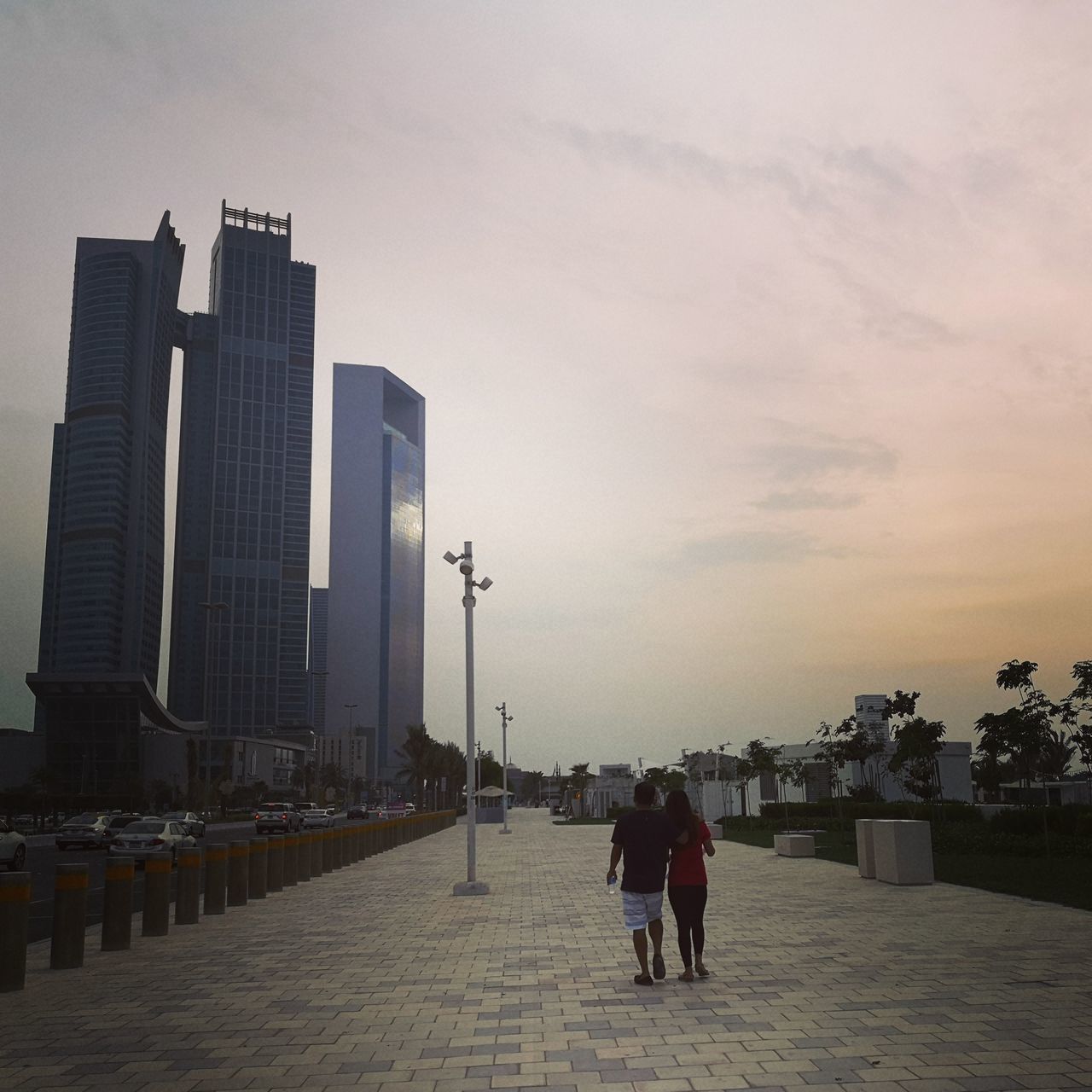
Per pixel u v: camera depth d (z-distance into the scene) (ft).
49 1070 20.67
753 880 63.98
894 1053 20.34
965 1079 18.45
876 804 137.59
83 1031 24.14
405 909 51.39
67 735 407.64
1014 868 66.03
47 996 28.89
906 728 126.62
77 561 616.39
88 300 653.71
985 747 71.00
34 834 197.16
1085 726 68.18
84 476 627.46
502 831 171.94
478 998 27.22
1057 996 25.72
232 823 231.09
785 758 170.71
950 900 49.52
